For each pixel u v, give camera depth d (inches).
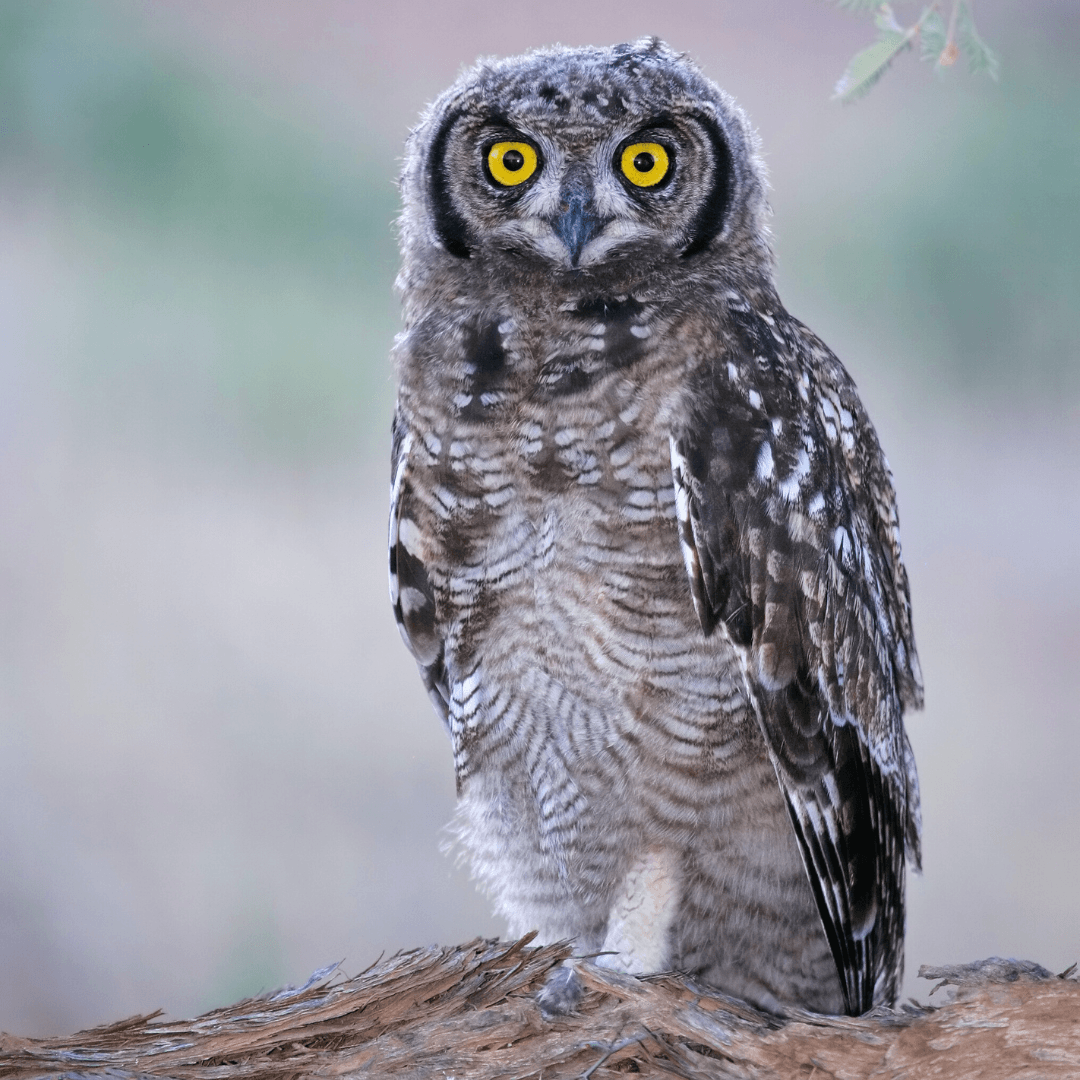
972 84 1002.7
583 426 235.8
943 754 661.3
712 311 245.8
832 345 960.9
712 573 235.5
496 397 240.5
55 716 624.7
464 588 248.4
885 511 282.2
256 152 1019.3
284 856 572.4
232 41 1101.7
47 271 949.8
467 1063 195.5
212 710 643.5
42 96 1014.4
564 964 210.2
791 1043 199.6
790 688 242.1
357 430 891.4
